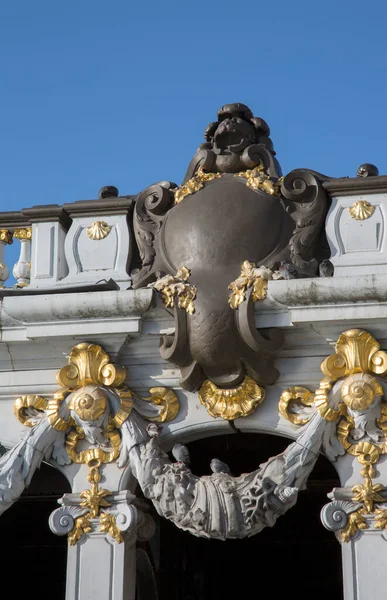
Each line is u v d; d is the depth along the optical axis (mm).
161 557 60562
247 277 51312
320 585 66625
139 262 55000
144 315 52688
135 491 54125
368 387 50562
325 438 51469
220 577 66938
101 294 52312
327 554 66875
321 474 64500
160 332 52812
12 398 55500
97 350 53469
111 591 52094
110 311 52375
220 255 52281
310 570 66875
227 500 50438
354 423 51281
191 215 53312
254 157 54219
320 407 51188
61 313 52750
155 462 51875
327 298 50062
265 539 67438
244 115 55406
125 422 53000
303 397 52094
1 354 55094
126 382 54000
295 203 53188
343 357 51281
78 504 53375
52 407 53844
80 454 53875
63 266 55656
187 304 51625
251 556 67125
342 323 50781
